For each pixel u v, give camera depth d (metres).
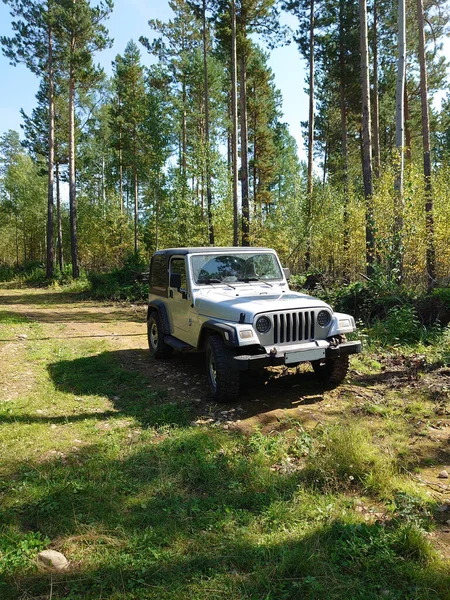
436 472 3.86
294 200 20.70
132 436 4.77
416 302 9.45
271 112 40.25
